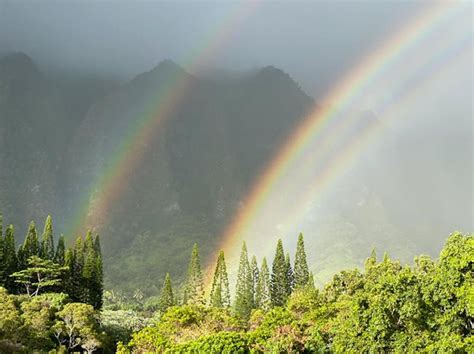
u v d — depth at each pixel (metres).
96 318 59.25
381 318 29.25
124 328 72.94
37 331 49.56
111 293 149.00
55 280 70.81
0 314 47.88
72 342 53.66
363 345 30.56
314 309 48.06
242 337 39.78
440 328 27.69
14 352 45.16
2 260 71.31
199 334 45.78
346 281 56.03
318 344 38.38
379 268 53.12
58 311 54.81
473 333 26.88
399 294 28.73
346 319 35.34
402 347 28.17
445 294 27.22
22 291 73.31
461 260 27.02
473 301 25.67
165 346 41.81
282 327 40.78
